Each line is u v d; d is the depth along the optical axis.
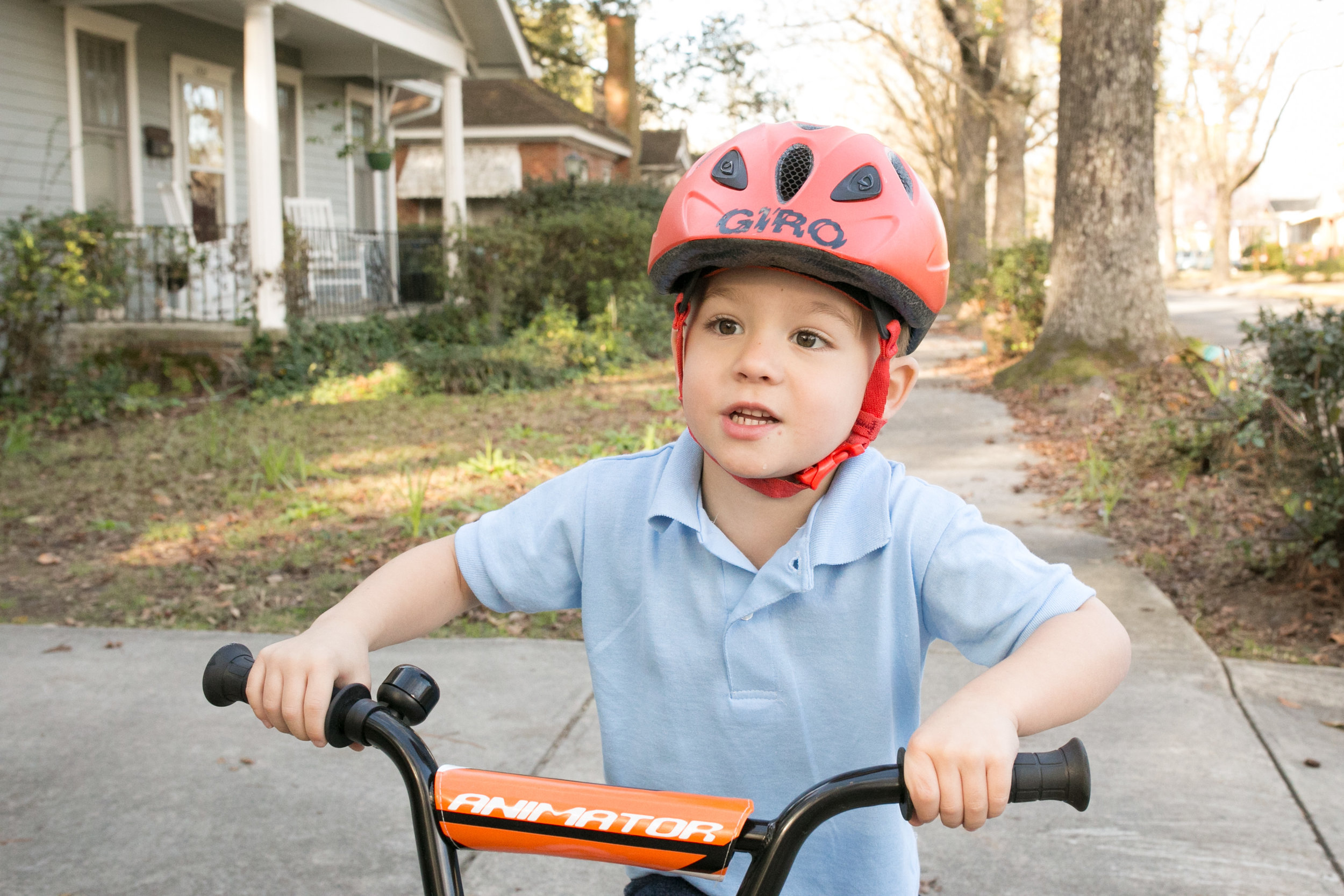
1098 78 11.14
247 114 11.29
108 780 3.31
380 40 13.66
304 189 16.22
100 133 12.32
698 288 1.32
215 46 14.07
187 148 13.67
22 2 11.13
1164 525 6.13
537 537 1.54
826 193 1.23
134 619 4.82
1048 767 1.05
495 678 4.09
